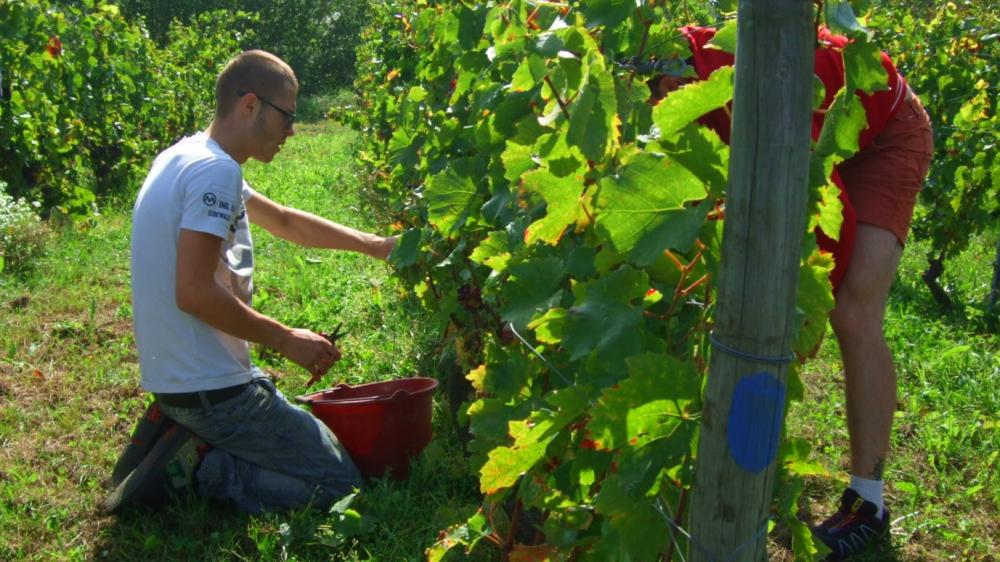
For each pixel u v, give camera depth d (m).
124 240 7.52
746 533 1.52
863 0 1.78
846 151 1.75
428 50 4.44
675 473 1.69
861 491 3.04
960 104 6.98
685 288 1.87
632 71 2.22
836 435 4.02
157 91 11.80
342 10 31.98
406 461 3.54
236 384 3.18
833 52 2.76
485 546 2.96
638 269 1.87
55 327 5.22
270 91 3.27
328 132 19.05
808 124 1.36
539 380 2.26
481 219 2.95
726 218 1.42
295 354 3.24
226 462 3.24
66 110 9.12
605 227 1.66
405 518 3.24
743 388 1.44
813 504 3.47
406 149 4.21
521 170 2.19
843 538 3.04
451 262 3.07
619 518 1.73
